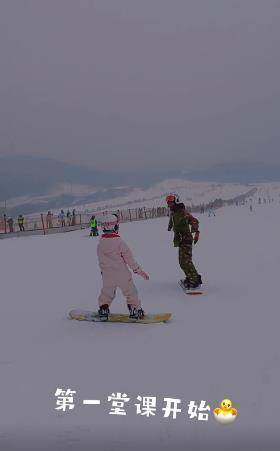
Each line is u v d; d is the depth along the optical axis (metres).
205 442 3.20
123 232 29.73
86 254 17.36
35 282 10.72
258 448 3.09
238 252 14.74
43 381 4.36
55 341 5.69
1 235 32.59
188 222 8.60
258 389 4.05
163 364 4.74
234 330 5.91
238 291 8.50
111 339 5.70
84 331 6.11
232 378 4.31
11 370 4.68
